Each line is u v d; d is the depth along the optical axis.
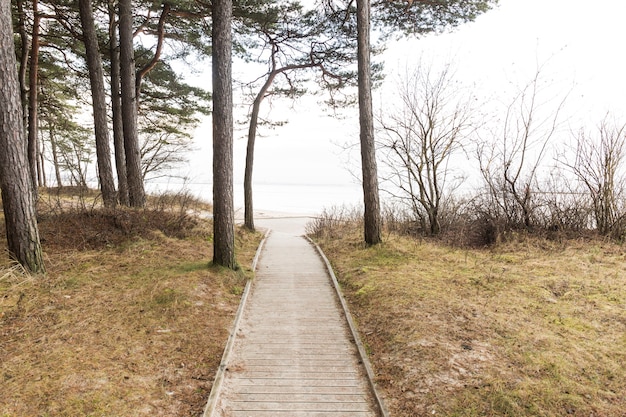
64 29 13.66
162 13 13.10
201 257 9.38
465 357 5.02
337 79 14.53
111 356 5.01
